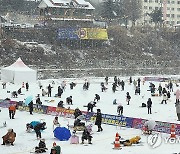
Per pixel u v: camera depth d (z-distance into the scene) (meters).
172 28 142.88
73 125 35.72
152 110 47.97
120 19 147.12
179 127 32.44
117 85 77.06
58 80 87.62
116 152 26.56
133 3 153.88
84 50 115.31
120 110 42.81
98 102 55.22
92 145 29.22
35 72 79.00
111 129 35.91
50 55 106.38
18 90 62.34
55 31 115.75
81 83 83.06
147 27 141.12
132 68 112.75
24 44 107.12
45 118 41.31
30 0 147.12
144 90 72.25
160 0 179.38
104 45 120.81
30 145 29.19
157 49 130.62
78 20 121.94
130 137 32.03
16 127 36.34
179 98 51.84
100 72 104.94
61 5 122.75
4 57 99.19
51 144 29.56
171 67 121.19
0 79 84.75
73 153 26.34
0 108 48.41
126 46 124.56
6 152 26.89
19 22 127.75
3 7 137.00
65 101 55.22
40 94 62.66
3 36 107.94
